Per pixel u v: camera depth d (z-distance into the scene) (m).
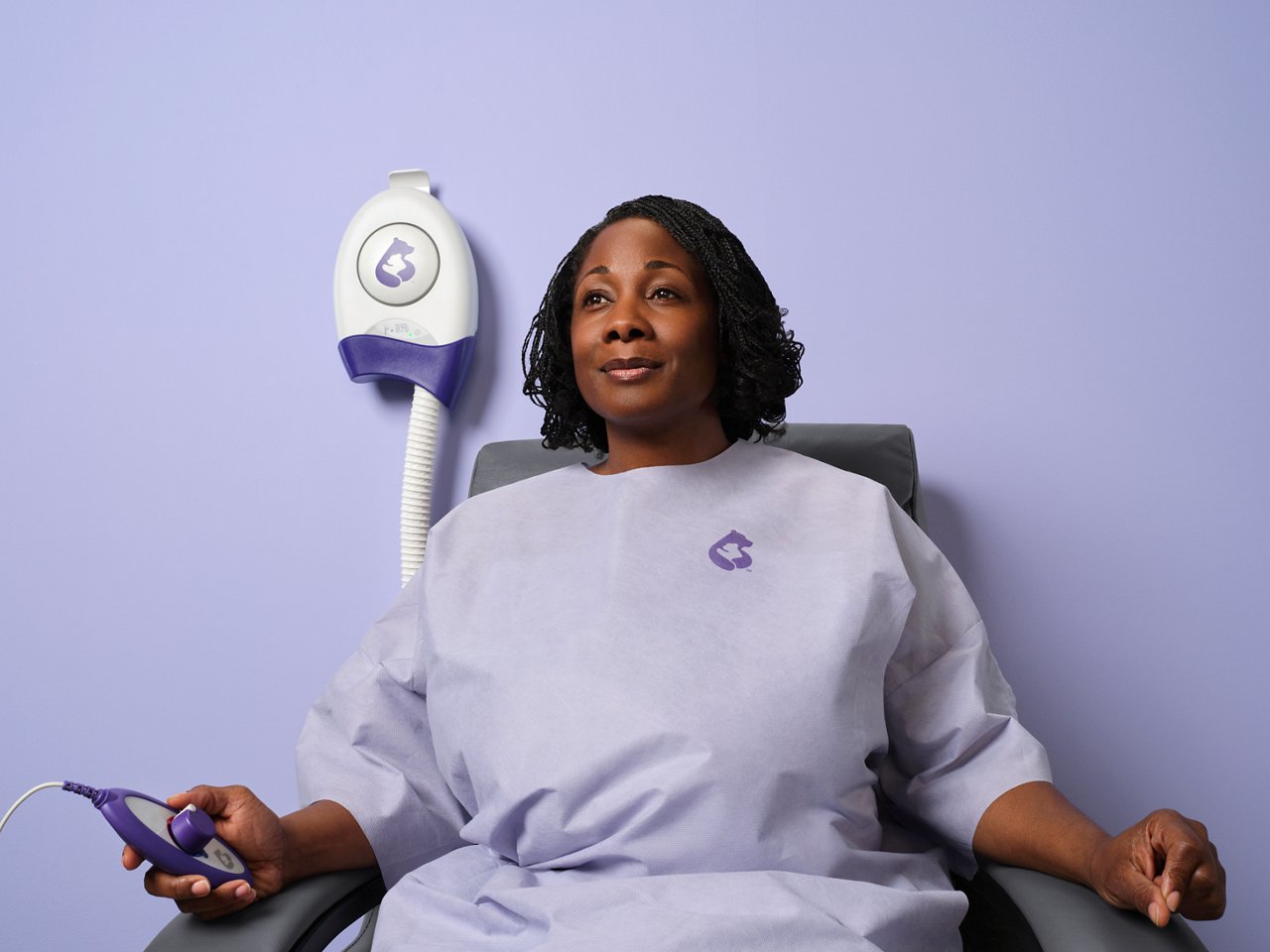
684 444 0.95
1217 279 1.28
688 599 0.82
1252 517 1.26
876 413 1.32
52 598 1.42
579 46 1.40
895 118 1.34
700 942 0.63
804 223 1.35
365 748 0.91
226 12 1.47
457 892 0.79
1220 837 1.24
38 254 1.47
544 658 0.81
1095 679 1.27
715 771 0.74
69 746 1.40
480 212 1.40
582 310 0.95
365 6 1.45
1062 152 1.32
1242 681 1.25
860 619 0.81
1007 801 0.81
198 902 0.69
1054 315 1.30
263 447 1.41
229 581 1.40
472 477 1.19
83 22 1.48
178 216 1.46
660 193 1.37
